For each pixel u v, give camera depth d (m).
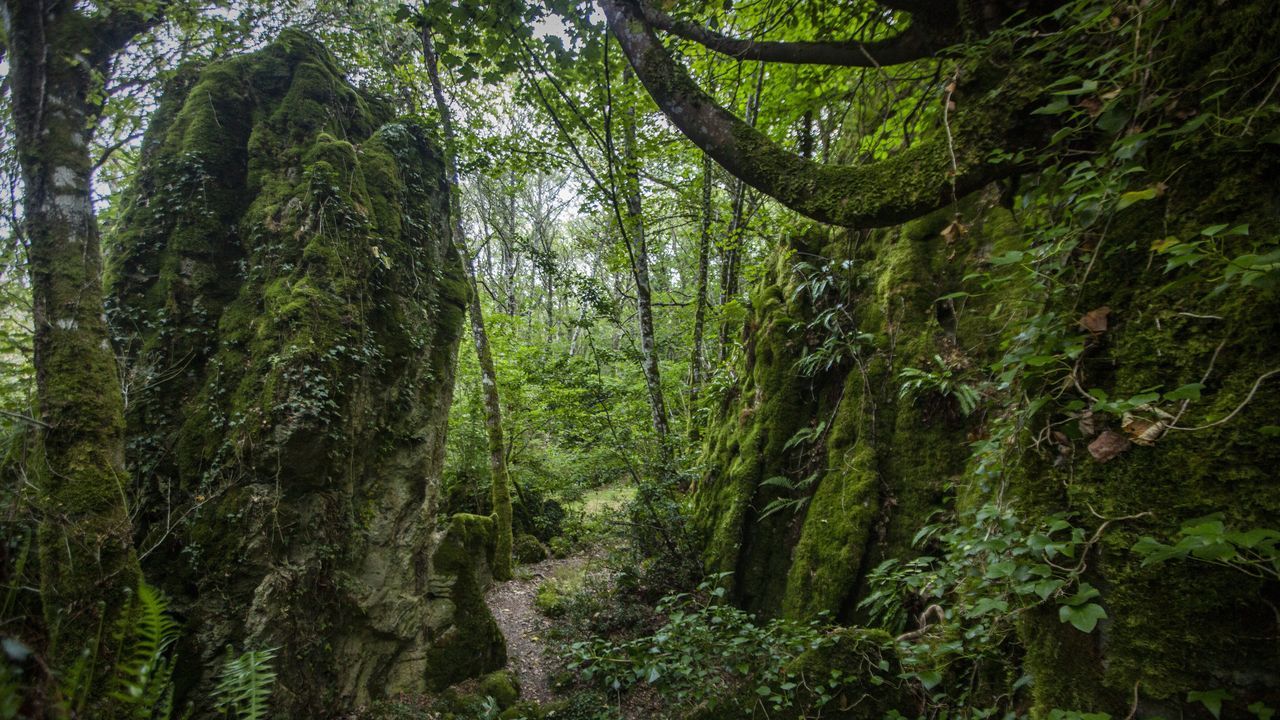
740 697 3.23
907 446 4.32
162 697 3.35
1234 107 1.48
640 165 6.55
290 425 4.00
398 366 5.16
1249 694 1.38
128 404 4.07
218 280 4.63
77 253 2.96
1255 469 1.40
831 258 5.64
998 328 3.79
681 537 6.20
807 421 5.45
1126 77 1.70
